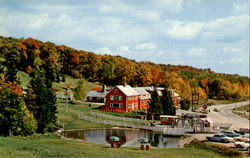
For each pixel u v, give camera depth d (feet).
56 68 419.95
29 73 365.61
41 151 84.69
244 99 627.46
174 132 173.58
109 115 235.81
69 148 100.12
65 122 202.28
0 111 134.00
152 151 111.24
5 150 78.43
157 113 236.63
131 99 276.62
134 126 203.62
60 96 306.96
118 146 118.62
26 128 142.20
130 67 523.29
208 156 107.34
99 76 518.78
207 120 195.52
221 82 626.23
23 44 444.55
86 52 529.04
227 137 147.02
